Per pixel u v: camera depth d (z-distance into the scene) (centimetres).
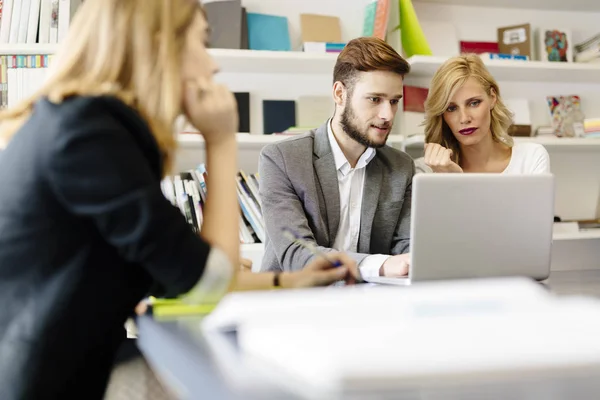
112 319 88
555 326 56
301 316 62
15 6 255
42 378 80
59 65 97
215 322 75
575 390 50
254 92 290
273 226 193
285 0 295
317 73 293
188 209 252
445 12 312
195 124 111
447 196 133
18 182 84
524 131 302
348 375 44
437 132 239
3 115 98
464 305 66
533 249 141
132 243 84
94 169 83
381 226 208
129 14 98
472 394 47
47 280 83
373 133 202
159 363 76
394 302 67
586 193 321
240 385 51
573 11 323
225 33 268
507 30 308
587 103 321
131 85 98
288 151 204
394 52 202
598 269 316
